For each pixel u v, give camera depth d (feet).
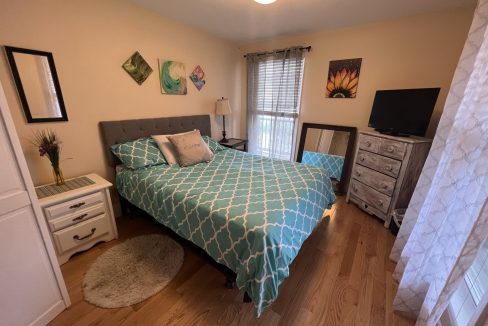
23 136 5.78
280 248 4.06
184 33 9.48
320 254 6.39
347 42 9.50
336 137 10.65
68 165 6.75
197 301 4.80
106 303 4.67
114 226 6.78
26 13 5.42
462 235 3.56
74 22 6.27
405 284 4.50
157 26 8.41
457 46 7.38
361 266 5.95
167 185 5.98
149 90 8.63
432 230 4.28
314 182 6.38
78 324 4.26
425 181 5.21
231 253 4.42
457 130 4.13
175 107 9.84
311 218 5.65
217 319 4.42
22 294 3.80
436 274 3.96
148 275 5.43
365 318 4.52
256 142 13.41
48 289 4.18
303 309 4.66
